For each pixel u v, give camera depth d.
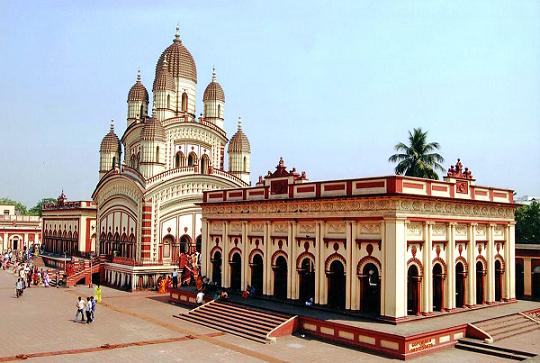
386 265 25.98
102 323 30.47
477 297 31.53
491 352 23.25
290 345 25.08
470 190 30.70
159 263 47.00
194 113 54.31
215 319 30.12
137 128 53.56
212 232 38.41
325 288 29.39
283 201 32.00
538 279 36.69
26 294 42.66
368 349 23.89
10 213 101.88
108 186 55.22
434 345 23.75
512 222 33.91
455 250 29.31
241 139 55.62
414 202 26.80
